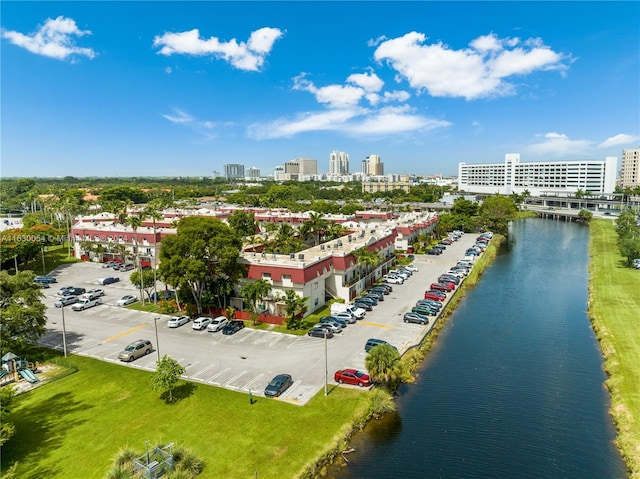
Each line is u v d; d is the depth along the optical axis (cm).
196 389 4331
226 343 5519
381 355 4297
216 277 6644
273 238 10338
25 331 4994
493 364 5159
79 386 4444
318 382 4472
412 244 11994
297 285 6300
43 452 3384
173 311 6806
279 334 5791
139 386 4419
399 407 4206
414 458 3456
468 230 15688
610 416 4078
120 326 6234
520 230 17475
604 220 19125
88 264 10506
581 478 3272
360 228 11012
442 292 7625
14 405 4081
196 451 3366
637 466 3309
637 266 9556
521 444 3653
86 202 19775
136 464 3100
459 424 3931
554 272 9862
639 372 4700
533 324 6512
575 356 5397
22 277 5147
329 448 3441
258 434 3588
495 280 9162
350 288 7238
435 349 5603
